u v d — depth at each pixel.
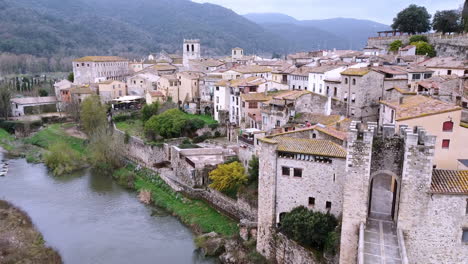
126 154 104.94
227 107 108.56
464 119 60.16
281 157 50.03
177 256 57.12
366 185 37.25
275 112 81.19
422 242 36.38
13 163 102.25
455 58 104.50
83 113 115.19
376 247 34.47
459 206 35.06
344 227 38.72
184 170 81.44
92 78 175.88
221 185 66.69
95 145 98.06
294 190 49.94
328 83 94.19
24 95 168.25
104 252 57.97
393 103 63.47
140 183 86.00
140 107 141.38
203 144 95.31
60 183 87.31
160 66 175.12
